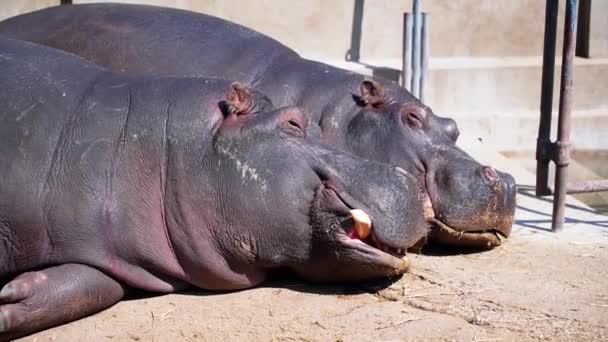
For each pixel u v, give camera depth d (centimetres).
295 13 1648
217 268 875
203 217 865
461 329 826
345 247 848
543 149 1184
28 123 874
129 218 864
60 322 834
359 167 862
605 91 1702
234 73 1137
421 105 1088
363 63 1653
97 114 884
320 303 875
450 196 1022
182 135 873
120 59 1173
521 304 877
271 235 860
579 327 828
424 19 1569
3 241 869
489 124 1631
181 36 1177
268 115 873
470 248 1045
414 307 875
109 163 868
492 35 1727
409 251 1026
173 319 843
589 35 1733
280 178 854
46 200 856
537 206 1232
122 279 873
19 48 938
